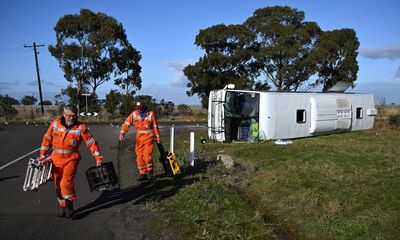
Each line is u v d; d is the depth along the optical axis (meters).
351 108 21.59
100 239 5.95
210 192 8.21
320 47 41.78
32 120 37.59
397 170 9.60
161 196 8.16
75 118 6.77
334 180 8.88
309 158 11.52
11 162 12.77
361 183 8.49
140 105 9.34
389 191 7.69
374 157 11.61
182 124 33.88
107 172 7.16
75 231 6.27
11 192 8.67
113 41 42.69
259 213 6.95
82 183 9.55
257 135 17.61
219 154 12.85
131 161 12.66
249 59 42.09
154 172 10.41
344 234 6.05
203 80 40.31
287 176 9.37
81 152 14.93
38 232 6.21
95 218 6.89
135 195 8.30
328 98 20.19
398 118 25.66
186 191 8.29
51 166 6.80
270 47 41.00
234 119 17.80
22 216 7.00
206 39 41.28
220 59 39.94
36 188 6.68
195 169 10.63
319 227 6.38
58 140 6.68
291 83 43.12
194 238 5.92
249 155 12.99
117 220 6.78
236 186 9.05
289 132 18.30
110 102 41.75
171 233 6.14
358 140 17.41
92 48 41.91
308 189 8.12
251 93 17.88
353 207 6.98
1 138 20.67
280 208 7.40
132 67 45.31
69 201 6.84
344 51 43.41
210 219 6.64
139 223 6.61
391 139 17.83
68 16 41.25
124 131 9.34
